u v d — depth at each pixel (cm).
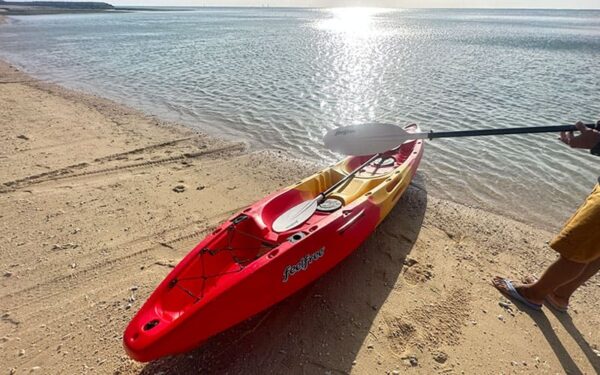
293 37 3672
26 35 3744
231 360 305
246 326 337
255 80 1539
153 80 1566
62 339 323
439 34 4272
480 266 431
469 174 687
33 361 304
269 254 314
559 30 5009
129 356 288
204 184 625
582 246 293
